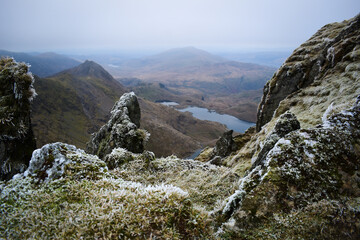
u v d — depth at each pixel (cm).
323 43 3938
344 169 650
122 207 584
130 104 3056
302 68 3709
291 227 537
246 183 733
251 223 578
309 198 597
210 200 1030
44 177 748
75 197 642
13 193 650
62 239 488
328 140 712
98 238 497
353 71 2716
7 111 1975
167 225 559
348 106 1318
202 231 580
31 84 2191
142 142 2375
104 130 3028
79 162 823
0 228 522
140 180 1398
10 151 1964
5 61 2195
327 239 497
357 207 543
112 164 1634
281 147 734
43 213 566
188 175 1448
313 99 2939
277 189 627
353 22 3544
